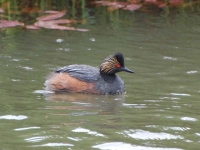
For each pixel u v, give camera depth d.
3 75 17.45
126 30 23.17
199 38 22.16
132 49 20.73
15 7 24.83
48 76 17.16
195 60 19.52
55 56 19.66
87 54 19.98
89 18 24.67
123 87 16.62
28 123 13.38
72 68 17.08
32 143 12.03
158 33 22.80
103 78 16.78
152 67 18.73
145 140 12.30
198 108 14.77
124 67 16.95
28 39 21.80
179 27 23.66
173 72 18.19
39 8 25.20
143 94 16.12
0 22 22.98
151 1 26.80
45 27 22.84
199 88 16.58
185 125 13.34
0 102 15.08
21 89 16.28
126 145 11.94
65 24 23.84
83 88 16.53
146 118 13.87
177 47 21.05
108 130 12.91
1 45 20.94
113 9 25.66
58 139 12.27
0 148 11.70
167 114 14.23
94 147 11.80
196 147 11.90
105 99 15.83
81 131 12.80
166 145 12.00
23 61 18.97
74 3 25.89
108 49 20.61
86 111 14.51
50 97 15.85
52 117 13.88
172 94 16.02
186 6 26.75
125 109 14.71
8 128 12.99
